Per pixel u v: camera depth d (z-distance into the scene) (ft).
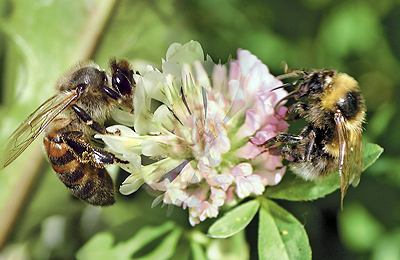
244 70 0.38
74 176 0.38
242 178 0.36
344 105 0.37
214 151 0.36
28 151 0.43
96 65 0.38
